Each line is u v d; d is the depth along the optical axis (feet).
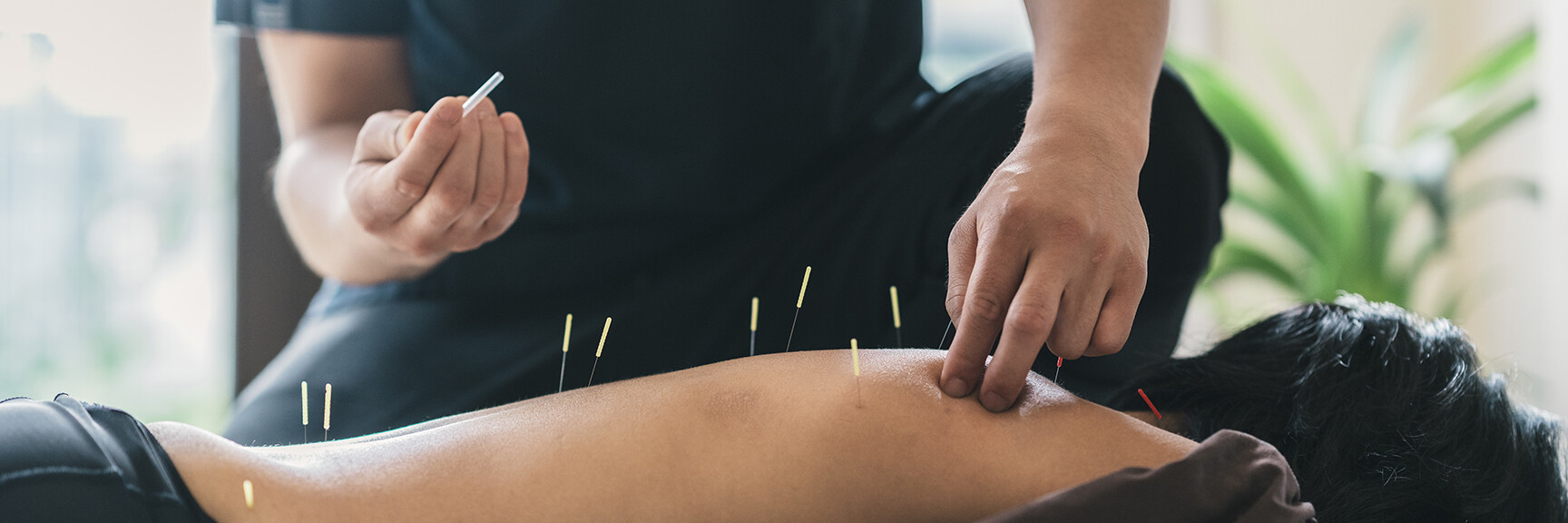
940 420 1.98
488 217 2.96
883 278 3.67
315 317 4.32
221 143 5.92
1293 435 2.20
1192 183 3.40
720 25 3.74
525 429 2.03
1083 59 2.64
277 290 5.91
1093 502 1.58
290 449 2.08
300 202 3.90
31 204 5.80
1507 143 7.10
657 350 3.87
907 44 4.20
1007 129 3.49
